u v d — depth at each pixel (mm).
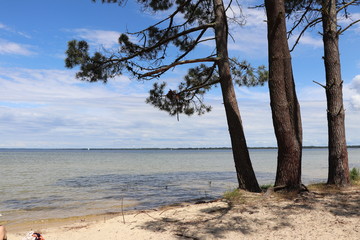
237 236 5020
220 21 9516
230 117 9062
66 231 6336
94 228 6285
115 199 12367
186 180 20328
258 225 5492
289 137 8203
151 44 10539
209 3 11273
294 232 5035
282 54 8359
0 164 45531
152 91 11391
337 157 9016
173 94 9031
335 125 9148
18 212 9938
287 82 8375
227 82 9227
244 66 11625
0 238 3979
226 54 9414
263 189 9266
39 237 4238
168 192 14250
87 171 30516
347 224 5207
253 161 52094
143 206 10516
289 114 8344
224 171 29406
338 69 9344
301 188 8109
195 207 7305
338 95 9219
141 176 24047
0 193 14602
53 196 13508
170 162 53875
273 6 8367
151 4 10602
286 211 6211
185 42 11227
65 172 29094
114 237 5461
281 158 8352
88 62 9375
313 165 36562
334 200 6969
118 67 9422
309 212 6047
